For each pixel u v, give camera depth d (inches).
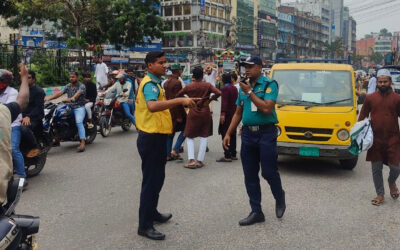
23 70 132.2
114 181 264.2
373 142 221.1
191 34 2802.7
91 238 172.7
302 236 175.9
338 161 333.7
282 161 330.0
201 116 301.3
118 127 522.3
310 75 313.3
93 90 407.8
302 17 5044.3
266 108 181.0
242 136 193.8
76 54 975.0
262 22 3786.9
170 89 328.2
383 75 219.0
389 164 223.0
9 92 212.7
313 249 162.9
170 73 331.0
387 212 208.7
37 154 259.6
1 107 106.2
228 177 277.0
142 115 171.6
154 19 1541.6
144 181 173.8
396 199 231.1
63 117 348.8
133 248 163.0
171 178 273.7
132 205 216.5
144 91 166.2
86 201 222.7
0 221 99.0
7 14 710.5
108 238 172.9
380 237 175.8
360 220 196.4
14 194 109.1
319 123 281.0
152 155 171.3
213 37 2947.8
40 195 233.5
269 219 196.7
